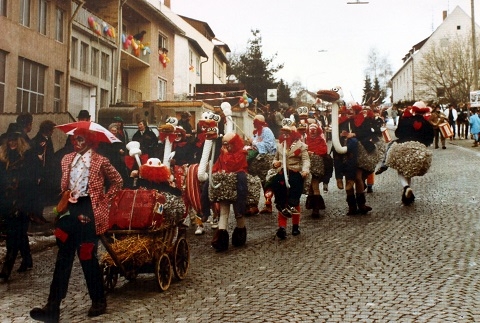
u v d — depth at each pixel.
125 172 12.88
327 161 12.45
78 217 6.22
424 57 68.94
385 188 16.44
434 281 7.12
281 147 10.43
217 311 6.30
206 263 8.88
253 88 73.25
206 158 9.71
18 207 8.38
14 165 8.48
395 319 5.71
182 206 7.79
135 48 33.75
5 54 20.41
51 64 23.38
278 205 10.38
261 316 6.01
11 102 20.70
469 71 63.25
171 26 41.44
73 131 6.41
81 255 6.30
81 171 6.35
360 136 12.52
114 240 6.95
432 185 16.25
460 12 82.31
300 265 8.35
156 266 7.17
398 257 8.52
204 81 59.41
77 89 26.75
